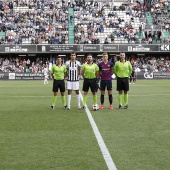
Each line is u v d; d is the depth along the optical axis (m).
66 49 58.50
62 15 64.88
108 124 12.11
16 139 9.72
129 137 9.91
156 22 65.44
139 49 59.22
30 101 20.73
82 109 16.69
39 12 65.00
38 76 57.50
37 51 58.22
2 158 7.82
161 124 12.08
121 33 62.78
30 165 7.30
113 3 68.56
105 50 58.91
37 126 11.77
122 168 7.08
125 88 16.59
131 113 15.05
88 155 8.03
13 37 60.50
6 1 65.56
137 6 67.62
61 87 16.70
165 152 8.27
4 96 24.25
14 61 60.53
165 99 21.67
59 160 7.65
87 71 16.27
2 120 13.12
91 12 66.00
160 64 61.53
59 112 15.55
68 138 9.82
